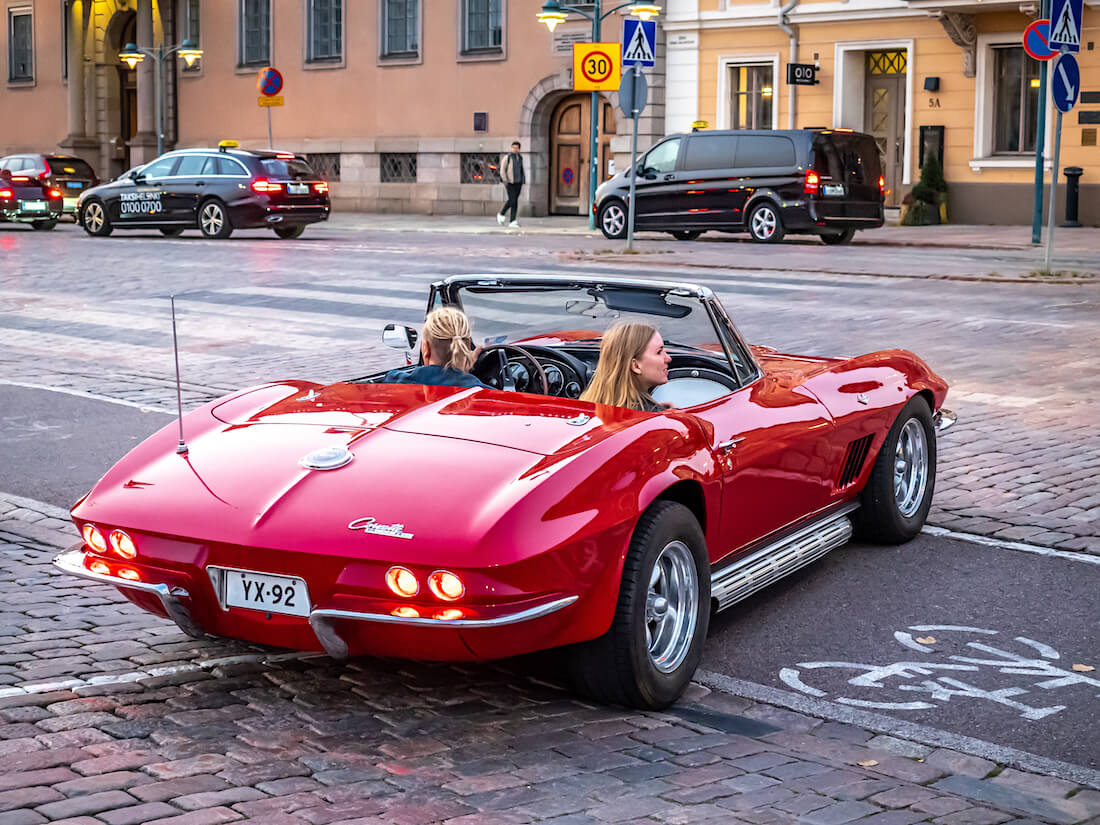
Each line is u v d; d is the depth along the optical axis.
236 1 39.72
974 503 7.26
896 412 6.31
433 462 4.38
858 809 3.74
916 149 29.14
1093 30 26.50
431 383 5.38
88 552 4.50
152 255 22.17
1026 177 27.69
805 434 5.55
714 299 5.46
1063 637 5.30
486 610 3.96
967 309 14.64
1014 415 9.41
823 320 13.80
